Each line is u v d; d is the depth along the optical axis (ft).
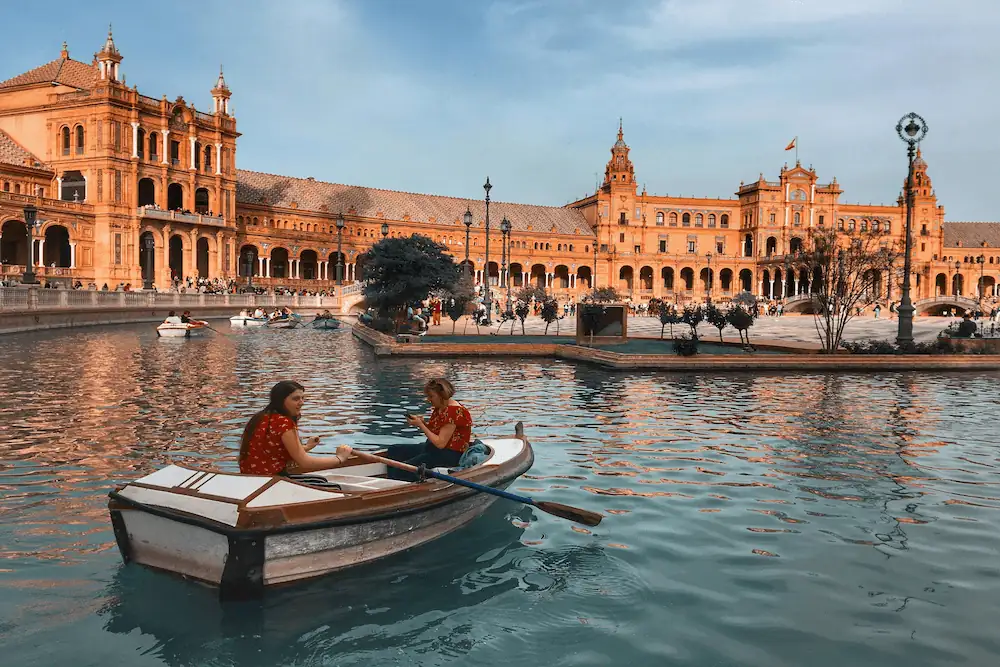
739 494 29.99
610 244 422.41
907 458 36.81
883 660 16.52
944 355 83.05
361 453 23.40
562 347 91.56
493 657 16.61
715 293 410.52
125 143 237.04
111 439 38.27
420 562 22.07
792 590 20.40
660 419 47.73
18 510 26.14
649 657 16.63
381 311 141.59
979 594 20.22
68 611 18.25
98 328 143.64
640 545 23.90
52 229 232.32
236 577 18.26
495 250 388.78
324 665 16.17
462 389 62.18
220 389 58.59
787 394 60.85
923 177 434.71
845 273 94.38
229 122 280.10
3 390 56.18
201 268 272.10
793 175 418.31
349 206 353.92
